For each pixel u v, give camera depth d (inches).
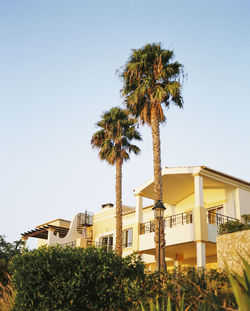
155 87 748.0
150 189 938.1
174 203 1008.9
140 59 758.5
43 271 395.9
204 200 939.3
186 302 246.7
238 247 550.0
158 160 721.6
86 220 1266.0
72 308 378.3
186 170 822.5
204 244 756.0
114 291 387.2
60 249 417.1
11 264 426.0
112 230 1183.6
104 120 948.6
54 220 1392.7
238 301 97.8
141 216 924.6
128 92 787.4
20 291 398.6
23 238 1316.4
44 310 380.5
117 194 878.4
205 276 378.6
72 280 388.2
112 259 409.4
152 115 740.7
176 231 804.0
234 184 861.2
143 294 365.7
